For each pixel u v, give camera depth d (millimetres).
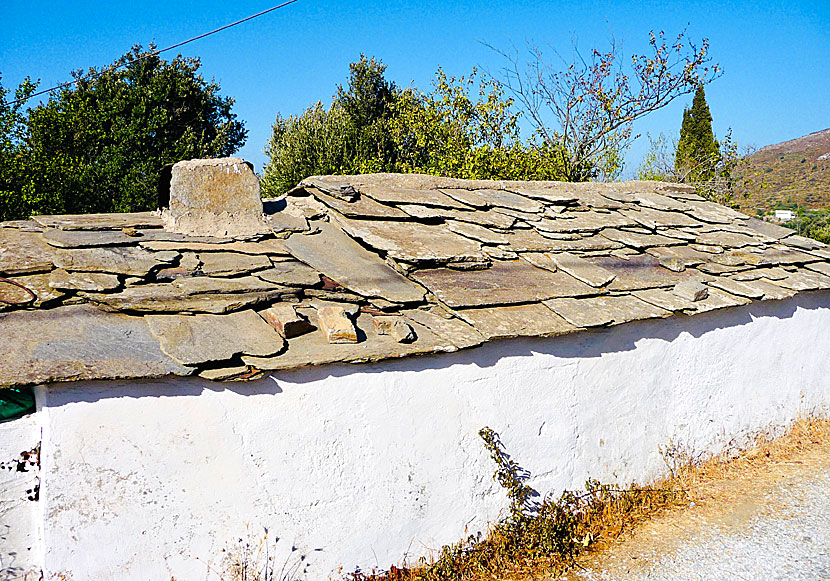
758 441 7508
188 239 5254
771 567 5012
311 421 4184
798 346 8008
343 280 5031
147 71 26094
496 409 5047
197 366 3701
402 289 5129
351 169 22656
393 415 4516
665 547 5316
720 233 8484
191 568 3826
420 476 4652
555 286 5734
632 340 6051
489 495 5020
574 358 5562
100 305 4082
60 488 3490
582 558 5102
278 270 4957
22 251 4543
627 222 7820
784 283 7348
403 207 6617
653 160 20391
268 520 4051
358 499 4379
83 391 3539
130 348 3725
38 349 3525
